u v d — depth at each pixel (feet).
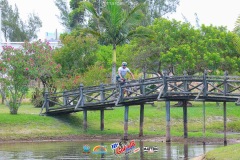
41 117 144.66
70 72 178.60
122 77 133.59
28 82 146.82
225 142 130.72
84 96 141.18
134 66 190.80
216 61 181.16
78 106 140.87
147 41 189.98
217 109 180.24
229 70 185.06
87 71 176.24
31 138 133.39
